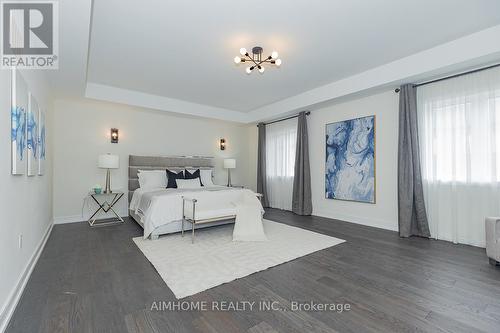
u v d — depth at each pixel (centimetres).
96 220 465
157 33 279
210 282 215
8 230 166
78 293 195
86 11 200
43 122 307
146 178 488
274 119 618
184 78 418
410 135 361
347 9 239
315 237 355
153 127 552
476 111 312
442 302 184
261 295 195
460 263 259
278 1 227
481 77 307
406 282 217
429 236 352
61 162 443
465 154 322
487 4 231
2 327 149
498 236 246
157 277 225
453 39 296
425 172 359
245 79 424
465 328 154
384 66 366
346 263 260
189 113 561
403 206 362
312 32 279
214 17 250
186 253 287
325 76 412
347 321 161
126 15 244
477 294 196
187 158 585
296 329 153
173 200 362
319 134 519
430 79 350
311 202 530
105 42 298
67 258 270
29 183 229
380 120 415
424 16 250
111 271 237
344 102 470
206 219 342
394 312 171
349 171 462
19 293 187
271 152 641
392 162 400
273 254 285
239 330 152
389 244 325
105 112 491
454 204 331
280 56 338
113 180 498
